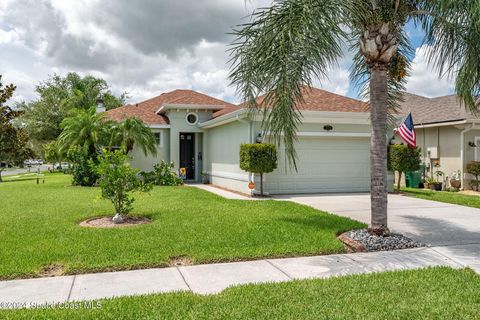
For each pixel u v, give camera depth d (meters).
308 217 9.26
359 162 15.49
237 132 15.45
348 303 4.22
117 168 8.70
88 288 4.77
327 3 6.01
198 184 19.33
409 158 14.84
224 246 6.56
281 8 6.32
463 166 16.66
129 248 6.38
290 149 7.67
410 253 6.53
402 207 11.46
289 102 7.16
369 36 7.21
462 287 4.77
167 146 20.44
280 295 4.46
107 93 44.75
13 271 5.19
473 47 7.20
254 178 13.98
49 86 40.72
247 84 7.01
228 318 3.84
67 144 17.86
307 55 6.43
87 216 9.31
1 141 22.02
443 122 17.02
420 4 7.52
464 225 8.77
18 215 9.41
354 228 8.08
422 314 3.93
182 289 4.75
